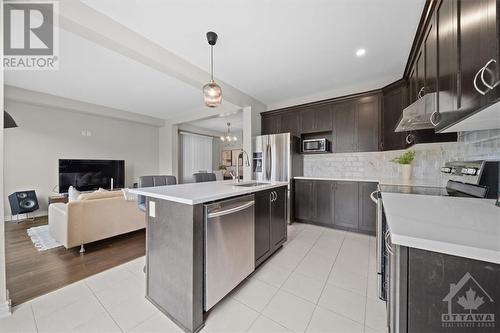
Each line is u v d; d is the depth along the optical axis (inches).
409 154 106.5
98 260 93.2
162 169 250.4
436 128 62.4
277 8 71.6
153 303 64.0
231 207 65.7
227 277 64.4
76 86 145.3
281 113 167.9
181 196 57.0
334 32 84.6
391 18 76.2
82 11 68.4
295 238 118.6
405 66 110.4
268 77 128.0
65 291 69.8
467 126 53.7
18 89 146.8
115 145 216.2
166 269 60.1
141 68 118.7
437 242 25.3
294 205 151.4
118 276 79.6
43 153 171.6
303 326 54.9
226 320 57.1
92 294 68.4
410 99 99.1
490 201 49.8
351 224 129.9
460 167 68.2
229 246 65.2
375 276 78.4
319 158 159.9
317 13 74.0
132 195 121.0
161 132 251.9
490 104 31.4
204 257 56.9
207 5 70.1
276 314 59.2
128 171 226.7
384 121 124.2
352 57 104.1
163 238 61.2
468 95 38.8
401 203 47.9
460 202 48.8
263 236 86.0
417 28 79.1
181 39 88.9
